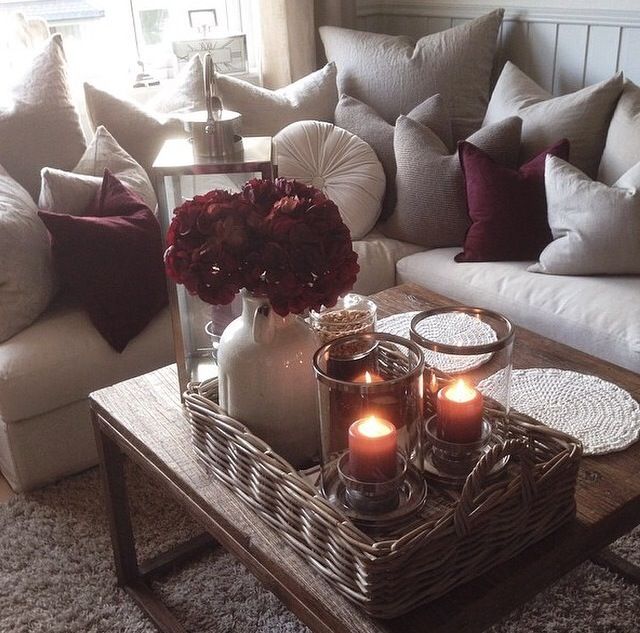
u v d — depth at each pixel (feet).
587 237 6.92
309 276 3.56
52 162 8.00
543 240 7.54
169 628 5.20
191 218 3.61
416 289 6.44
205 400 4.17
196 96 8.92
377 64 9.90
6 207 6.66
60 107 8.10
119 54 10.26
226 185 4.38
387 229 8.70
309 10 10.77
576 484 3.76
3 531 6.24
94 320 6.64
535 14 9.67
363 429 3.43
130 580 5.63
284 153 8.67
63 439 6.70
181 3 10.62
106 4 9.98
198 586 5.64
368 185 8.59
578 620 5.12
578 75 9.48
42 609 5.48
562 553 3.53
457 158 8.06
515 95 8.84
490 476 3.71
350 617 3.16
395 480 3.48
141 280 6.72
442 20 10.98
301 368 3.95
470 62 9.61
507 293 7.09
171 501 6.51
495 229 7.57
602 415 4.51
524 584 3.39
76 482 6.84
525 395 4.77
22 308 6.56
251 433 3.90
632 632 5.02
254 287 3.59
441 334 3.94
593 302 6.61
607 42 9.04
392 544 3.06
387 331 5.53
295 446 4.08
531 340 5.54
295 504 3.49
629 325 6.25
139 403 4.96
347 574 3.22
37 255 6.66
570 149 8.03
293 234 3.49
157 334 6.88
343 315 4.65
